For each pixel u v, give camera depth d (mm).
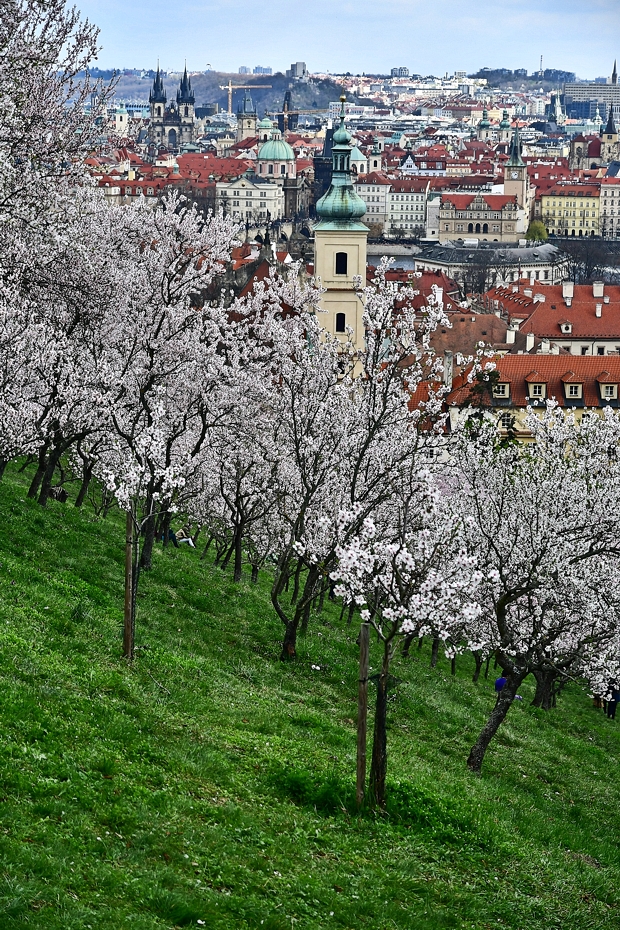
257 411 83250
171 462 76250
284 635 74125
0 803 36625
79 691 48344
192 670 59219
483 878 45469
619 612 67625
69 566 70750
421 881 42844
